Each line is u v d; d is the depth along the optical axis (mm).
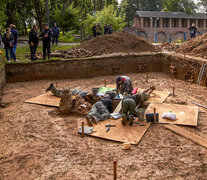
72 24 33812
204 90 10344
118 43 15625
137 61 14539
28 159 5141
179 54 13664
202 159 5043
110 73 14148
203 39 13695
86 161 5039
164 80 12383
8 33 12219
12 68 12336
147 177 4480
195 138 5855
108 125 6551
